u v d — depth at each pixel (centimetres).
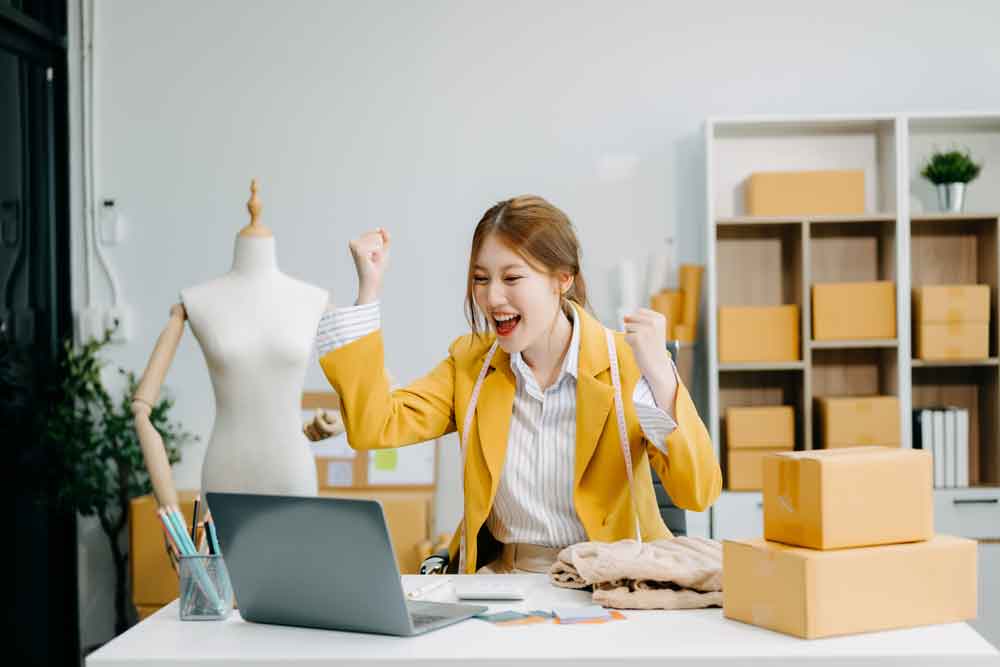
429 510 443
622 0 483
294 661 153
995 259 453
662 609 178
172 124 489
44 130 482
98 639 492
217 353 320
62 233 489
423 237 487
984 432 463
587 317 230
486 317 220
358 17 486
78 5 490
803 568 156
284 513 163
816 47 481
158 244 490
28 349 464
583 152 483
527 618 172
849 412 446
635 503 227
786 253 473
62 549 488
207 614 177
